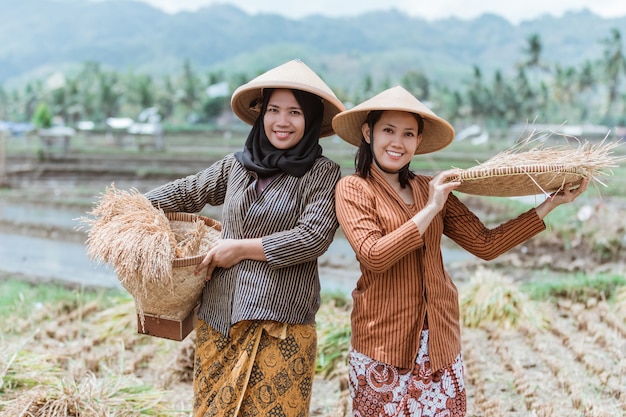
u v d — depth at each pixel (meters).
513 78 84.75
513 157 2.62
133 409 3.68
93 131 44.50
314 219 2.67
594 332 5.50
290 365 2.72
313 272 2.82
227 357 2.74
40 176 21.44
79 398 3.57
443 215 2.85
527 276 8.49
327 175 2.74
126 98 85.38
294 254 2.65
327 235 2.68
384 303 2.66
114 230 2.68
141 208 2.79
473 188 2.78
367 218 2.59
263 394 2.69
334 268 9.31
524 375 4.50
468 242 2.84
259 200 2.73
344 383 4.48
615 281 7.00
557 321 5.95
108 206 2.81
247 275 2.70
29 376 3.86
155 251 2.60
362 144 2.75
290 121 2.72
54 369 4.27
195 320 3.00
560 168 2.47
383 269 2.52
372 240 2.53
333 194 2.73
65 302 6.54
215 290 2.79
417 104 2.61
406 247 2.49
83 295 6.77
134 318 5.56
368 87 78.06
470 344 5.26
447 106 85.25
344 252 10.34
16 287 7.20
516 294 6.02
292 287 2.72
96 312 6.33
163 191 3.02
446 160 25.42
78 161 25.88
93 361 4.68
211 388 2.78
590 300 6.52
